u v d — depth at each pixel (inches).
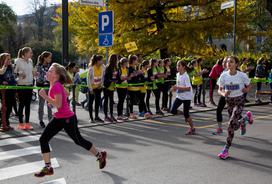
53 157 266.4
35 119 442.0
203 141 322.3
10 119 443.5
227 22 823.7
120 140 326.0
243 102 286.8
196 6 853.2
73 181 213.6
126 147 298.4
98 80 406.6
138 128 386.3
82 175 224.7
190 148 295.1
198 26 799.1
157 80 467.8
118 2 813.9
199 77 554.6
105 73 409.7
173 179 216.2
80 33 898.7
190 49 845.2
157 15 868.6
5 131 360.8
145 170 234.2
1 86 350.9
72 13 901.8
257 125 404.2
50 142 314.2
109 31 420.5
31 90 370.6
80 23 901.8
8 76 372.5
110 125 404.2
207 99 661.9
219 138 335.0
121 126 398.0
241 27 850.8
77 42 952.9
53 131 219.6
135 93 443.2
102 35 427.5
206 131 369.1
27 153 280.1
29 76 369.7
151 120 438.6
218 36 844.6
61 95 216.2
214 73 569.6
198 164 248.4
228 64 287.6
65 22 383.9
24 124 384.8
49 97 215.8
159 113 475.2
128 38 816.9
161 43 807.1
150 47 823.7
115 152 281.4
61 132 354.9
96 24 869.2
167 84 498.9
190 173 228.1
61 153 278.1
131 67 436.1
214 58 928.9
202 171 232.4
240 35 856.3
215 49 942.4
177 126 398.6
